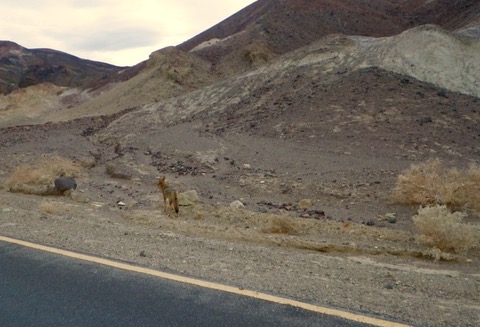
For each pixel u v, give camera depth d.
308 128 23.62
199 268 4.91
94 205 10.94
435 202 10.77
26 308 3.89
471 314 3.71
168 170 19.17
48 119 52.22
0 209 8.78
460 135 19.94
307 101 28.75
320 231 8.37
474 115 22.52
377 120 22.80
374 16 79.31
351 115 24.12
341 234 8.14
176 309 3.79
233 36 75.50
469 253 6.63
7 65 161.62
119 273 4.73
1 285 4.43
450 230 6.84
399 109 23.84
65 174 17.80
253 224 9.10
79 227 7.06
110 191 13.98
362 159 17.58
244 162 19.36
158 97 52.28
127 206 11.13
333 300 3.97
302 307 3.79
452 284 4.63
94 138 34.59
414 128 21.12
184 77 56.03
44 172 15.58
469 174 11.22
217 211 10.14
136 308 3.83
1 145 31.95
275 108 29.88
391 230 8.45
